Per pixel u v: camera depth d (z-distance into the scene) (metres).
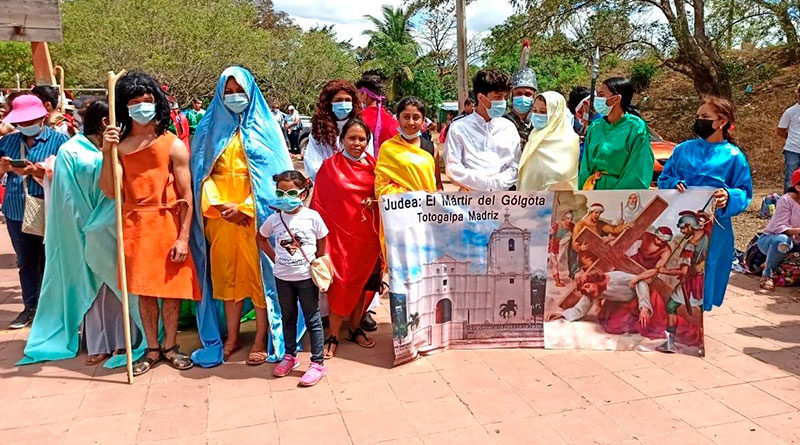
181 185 3.98
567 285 4.34
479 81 4.26
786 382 3.79
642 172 4.30
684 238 4.23
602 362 4.11
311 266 3.75
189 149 4.45
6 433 3.26
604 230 4.27
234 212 4.00
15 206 4.82
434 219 4.18
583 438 3.16
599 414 3.40
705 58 13.67
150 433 3.25
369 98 5.23
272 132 4.23
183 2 25.59
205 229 4.20
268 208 4.09
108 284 4.06
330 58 35.41
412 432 3.24
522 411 3.45
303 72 34.69
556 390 3.70
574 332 4.36
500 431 3.24
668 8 13.27
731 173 4.41
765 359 4.14
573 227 4.27
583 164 4.59
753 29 12.07
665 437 3.17
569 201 4.24
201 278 4.24
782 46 16.11
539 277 4.31
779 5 11.37
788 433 3.20
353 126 4.16
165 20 23.88
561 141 4.31
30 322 5.00
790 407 3.47
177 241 3.97
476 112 4.40
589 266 4.32
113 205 4.07
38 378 3.94
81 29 23.91
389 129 5.27
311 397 3.64
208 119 4.13
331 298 4.22
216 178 4.11
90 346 4.21
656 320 4.30
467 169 4.33
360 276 4.21
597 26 13.43
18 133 4.88
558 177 4.28
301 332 4.38
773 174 12.05
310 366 3.90
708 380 3.82
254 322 4.98
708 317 4.99
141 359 4.11
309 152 4.66
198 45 24.25
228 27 25.45
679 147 4.65
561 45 14.11
